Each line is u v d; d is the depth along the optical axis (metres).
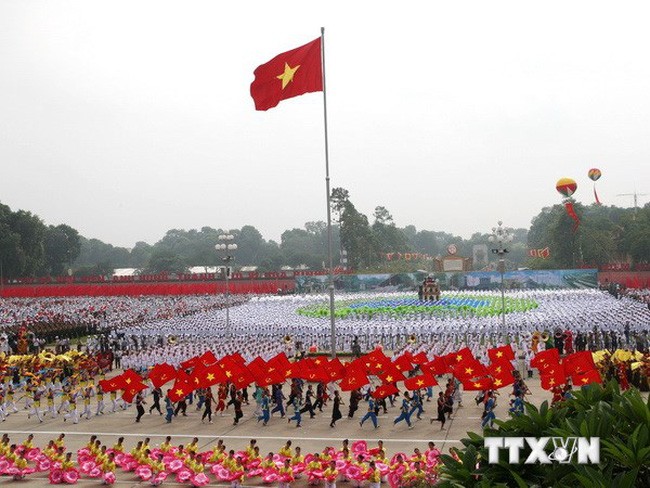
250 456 27.50
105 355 57.88
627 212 175.75
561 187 131.62
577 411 13.34
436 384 36.28
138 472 27.19
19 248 143.50
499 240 73.94
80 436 35.50
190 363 43.91
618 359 41.09
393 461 25.80
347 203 174.25
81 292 137.75
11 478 27.73
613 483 10.23
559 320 66.69
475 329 64.44
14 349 71.12
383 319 75.44
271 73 39.88
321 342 64.81
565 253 141.38
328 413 39.12
